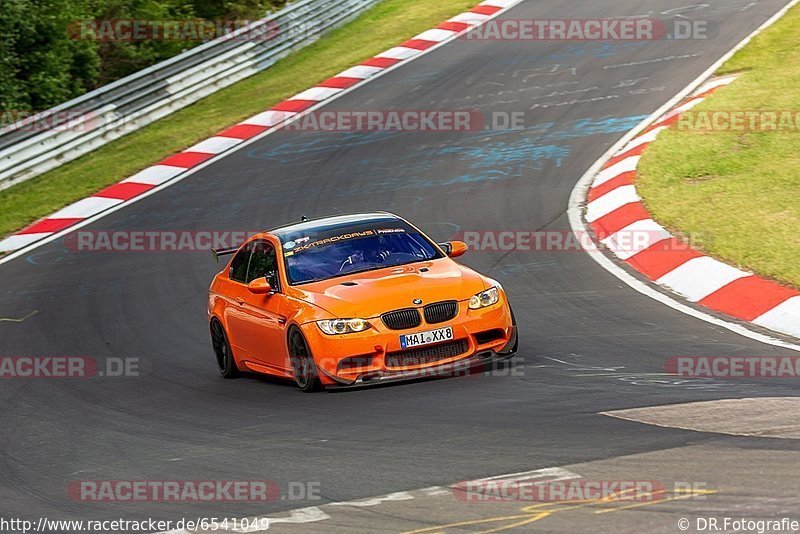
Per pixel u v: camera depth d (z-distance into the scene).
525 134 68.62
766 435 22.00
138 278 53.94
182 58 87.62
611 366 30.89
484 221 53.84
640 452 21.61
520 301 41.16
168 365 40.03
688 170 53.19
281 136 76.69
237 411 31.22
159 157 75.56
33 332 47.50
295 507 21.03
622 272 43.16
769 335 33.41
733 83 68.06
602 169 58.91
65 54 93.69
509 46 90.38
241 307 36.19
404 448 24.22
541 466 21.48
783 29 80.62
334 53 97.12
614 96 73.38
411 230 36.12
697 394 26.50
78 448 29.33
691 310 37.25
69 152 78.00
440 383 30.73
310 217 59.38
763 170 51.16
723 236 43.44
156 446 28.28
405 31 100.19
